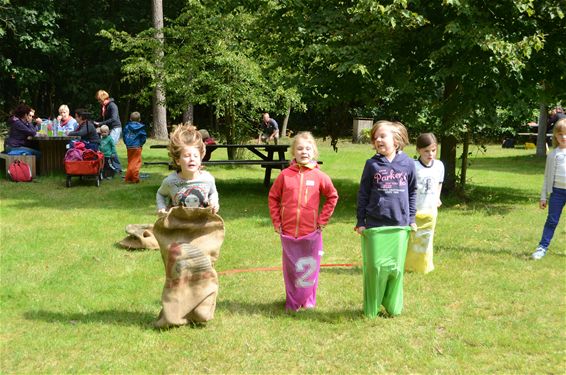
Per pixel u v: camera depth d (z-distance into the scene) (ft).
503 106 34.09
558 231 27.17
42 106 106.42
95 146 44.09
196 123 111.75
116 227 27.58
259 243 24.59
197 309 15.10
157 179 45.70
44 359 13.34
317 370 12.85
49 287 18.44
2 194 37.22
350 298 17.62
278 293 18.13
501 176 49.90
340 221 29.48
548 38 33.14
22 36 87.61
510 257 22.20
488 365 13.12
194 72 52.95
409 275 19.85
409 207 16.89
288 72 38.91
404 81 32.07
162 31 54.90
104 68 99.14
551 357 13.47
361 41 32.37
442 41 32.48
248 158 58.49
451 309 16.65
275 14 35.88
